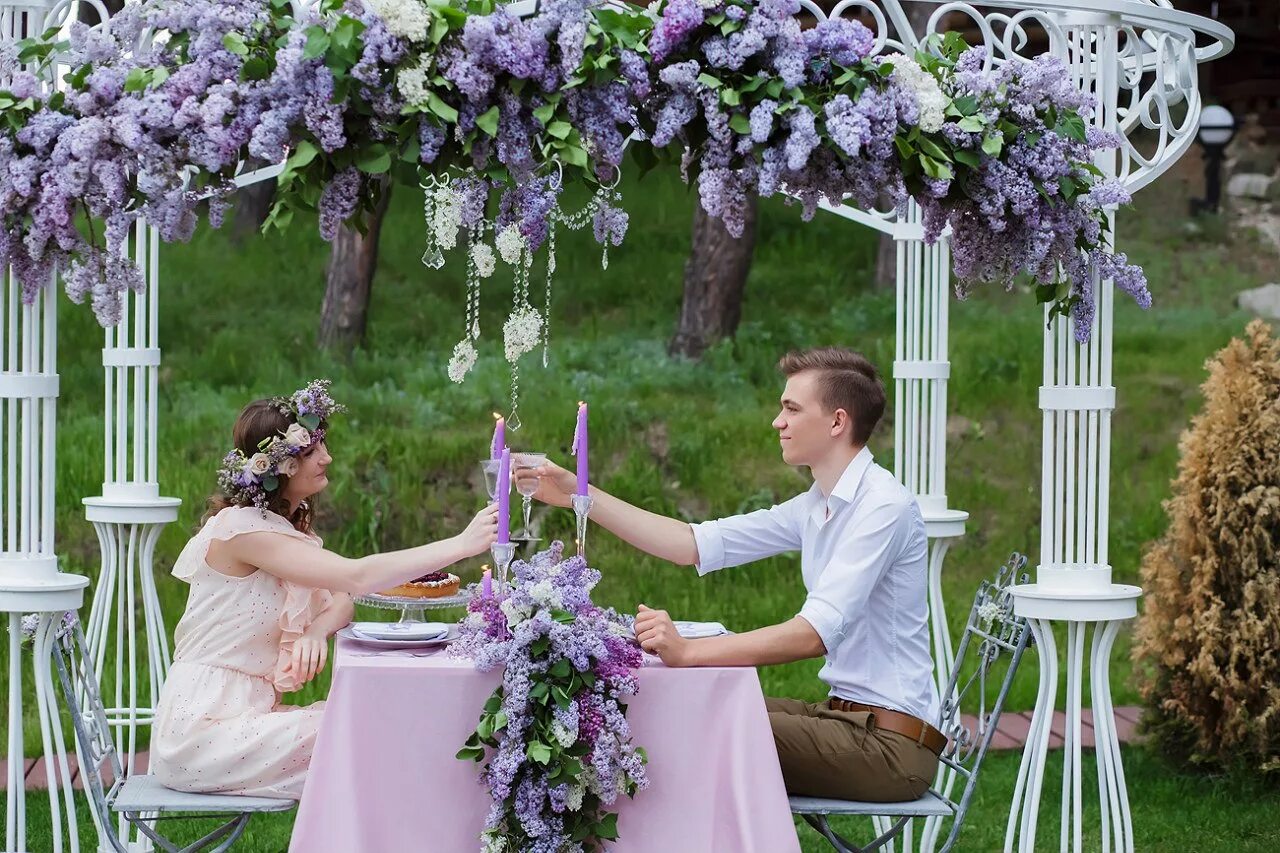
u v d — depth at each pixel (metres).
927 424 4.80
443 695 3.05
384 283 9.52
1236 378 5.27
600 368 8.78
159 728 3.49
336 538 7.46
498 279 9.66
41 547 3.61
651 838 3.10
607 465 8.05
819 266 10.12
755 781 3.08
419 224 10.17
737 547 3.84
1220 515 5.21
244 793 3.41
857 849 3.47
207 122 2.98
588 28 3.13
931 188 3.37
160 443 7.74
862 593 3.39
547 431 8.09
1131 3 3.74
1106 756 3.84
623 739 3.01
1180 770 5.46
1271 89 10.27
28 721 5.99
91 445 7.59
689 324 8.95
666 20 3.14
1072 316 3.73
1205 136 9.61
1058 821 5.00
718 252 8.89
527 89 3.13
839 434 3.58
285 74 2.95
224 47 3.04
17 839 3.57
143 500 4.62
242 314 9.07
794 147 3.14
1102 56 3.79
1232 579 5.23
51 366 3.61
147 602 4.66
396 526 7.57
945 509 4.77
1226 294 9.53
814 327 9.26
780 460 8.13
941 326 4.80
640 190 10.91
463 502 7.72
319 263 9.73
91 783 3.46
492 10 3.09
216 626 3.54
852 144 3.15
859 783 3.43
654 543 3.80
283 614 3.57
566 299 9.56
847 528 3.50
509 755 2.93
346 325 8.73
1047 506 3.88
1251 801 5.16
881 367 8.74
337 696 3.03
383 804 3.03
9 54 3.19
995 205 3.47
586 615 3.12
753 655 3.25
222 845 3.39
